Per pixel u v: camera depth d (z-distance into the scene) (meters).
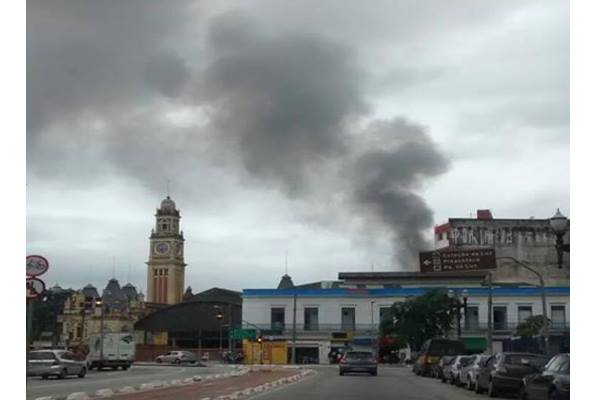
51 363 38.22
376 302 76.69
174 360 76.38
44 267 19.80
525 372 23.25
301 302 77.88
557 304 73.62
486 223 87.19
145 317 97.06
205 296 106.19
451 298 69.12
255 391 26.09
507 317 74.06
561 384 17.27
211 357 86.31
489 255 73.00
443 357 38.44
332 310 77.19
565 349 36.38
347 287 80.31
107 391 25.03
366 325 76.31
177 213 147.75
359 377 39.94
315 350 76.38
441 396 24.67
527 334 62.88
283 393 25.12
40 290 19.70
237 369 56.12
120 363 56.53
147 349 86.44
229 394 24.33
